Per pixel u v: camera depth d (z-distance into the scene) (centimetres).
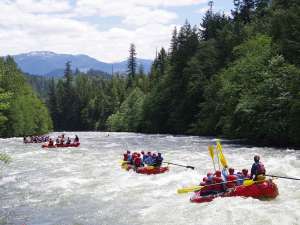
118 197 1753
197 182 2022
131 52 13388
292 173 2127
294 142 4016
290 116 3856
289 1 5703
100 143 4897
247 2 8838
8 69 7969
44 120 9338
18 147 4538
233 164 2542
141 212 1497
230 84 4966
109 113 12650
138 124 9112
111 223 1377
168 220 1377
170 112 7731
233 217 1340
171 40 9475
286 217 1305
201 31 8769
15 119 7256
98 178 2217
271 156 2956
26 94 9000
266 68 4500
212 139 5150
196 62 7119
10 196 1820
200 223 1316
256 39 5459
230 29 7125
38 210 1567
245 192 1591
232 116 4778
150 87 10662
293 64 4309
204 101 6925
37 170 2569
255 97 4347
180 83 7588
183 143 4484
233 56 6469
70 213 1515
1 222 1412
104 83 15000
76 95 13925
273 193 1562
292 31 4694
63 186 2016
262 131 4194
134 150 3756
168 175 2242
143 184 2023
